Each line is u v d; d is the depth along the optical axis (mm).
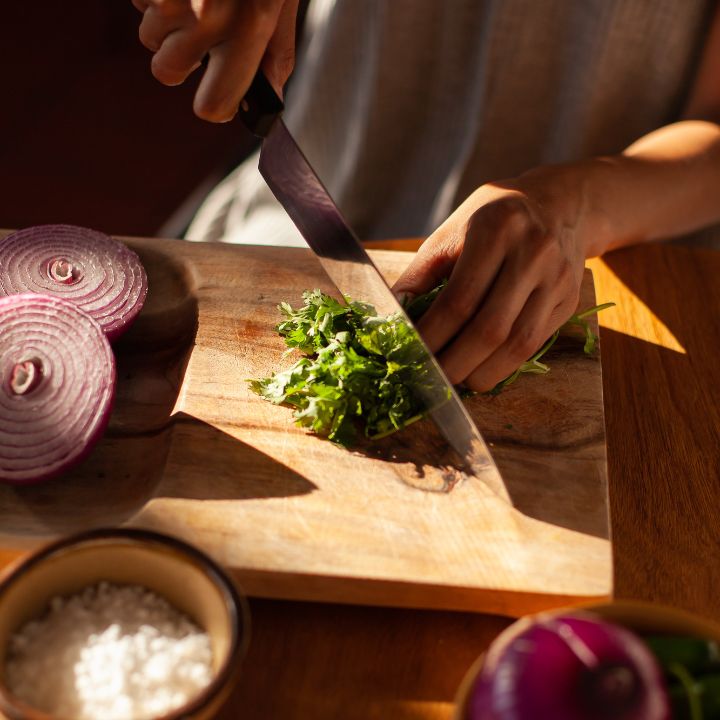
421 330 1102
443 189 1904
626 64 1723
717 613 1029
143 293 1299
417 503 1060
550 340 1289
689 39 1708
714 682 697
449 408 1062
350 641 979
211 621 825
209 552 983
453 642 988
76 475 1116
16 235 1308
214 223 2117
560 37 1701
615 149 1869
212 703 716
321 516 1037
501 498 1064
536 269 1110
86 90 3660
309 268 1401
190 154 3488
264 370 1240
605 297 1473
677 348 1397
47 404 1112
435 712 925
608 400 1301
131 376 1274
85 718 751
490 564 990
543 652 658
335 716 914
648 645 735
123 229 3146
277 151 1123
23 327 1148
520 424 1172
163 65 1082
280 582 981
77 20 3920
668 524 1126
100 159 3395
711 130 1680
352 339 1212
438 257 1221
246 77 1048
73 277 1281
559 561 997
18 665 792
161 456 1128
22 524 1049
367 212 2055
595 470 1112
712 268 1542
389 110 1887
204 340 1271
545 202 1289
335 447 1134
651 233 1559
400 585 971
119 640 804
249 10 1010
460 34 1771
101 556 835
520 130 1837
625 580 1055
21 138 3416
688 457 1224
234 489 1065
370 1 1796
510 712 641
